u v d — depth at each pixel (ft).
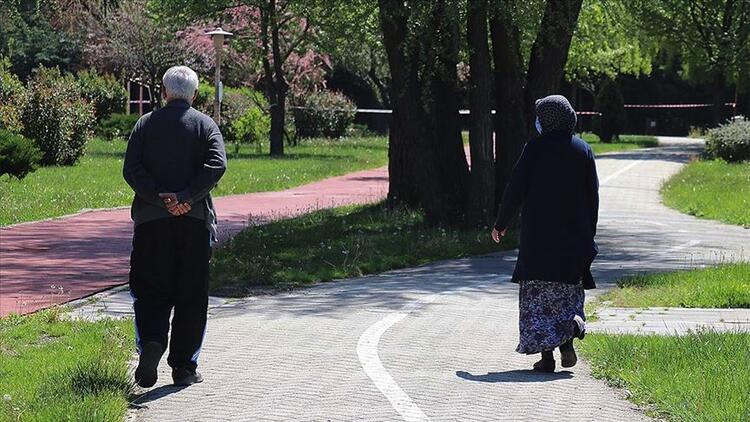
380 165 232.32
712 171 201.87
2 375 47.09
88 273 85.20
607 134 325.21
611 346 52.49
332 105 318.04
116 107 285.43
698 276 77.87
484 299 71.82
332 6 125.59
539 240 49.19
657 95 405.80
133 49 278.26
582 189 49.67
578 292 49.67
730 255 97.35
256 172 192.13
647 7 125.29
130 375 47.78
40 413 39.99
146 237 46.19
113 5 192.13
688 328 57.88
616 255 97.71
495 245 102.47
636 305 69.56
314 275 83.30
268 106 280.51
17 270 86.17
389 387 46.06
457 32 109.09
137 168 45.96
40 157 162.40
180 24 234.99
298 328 60.49
